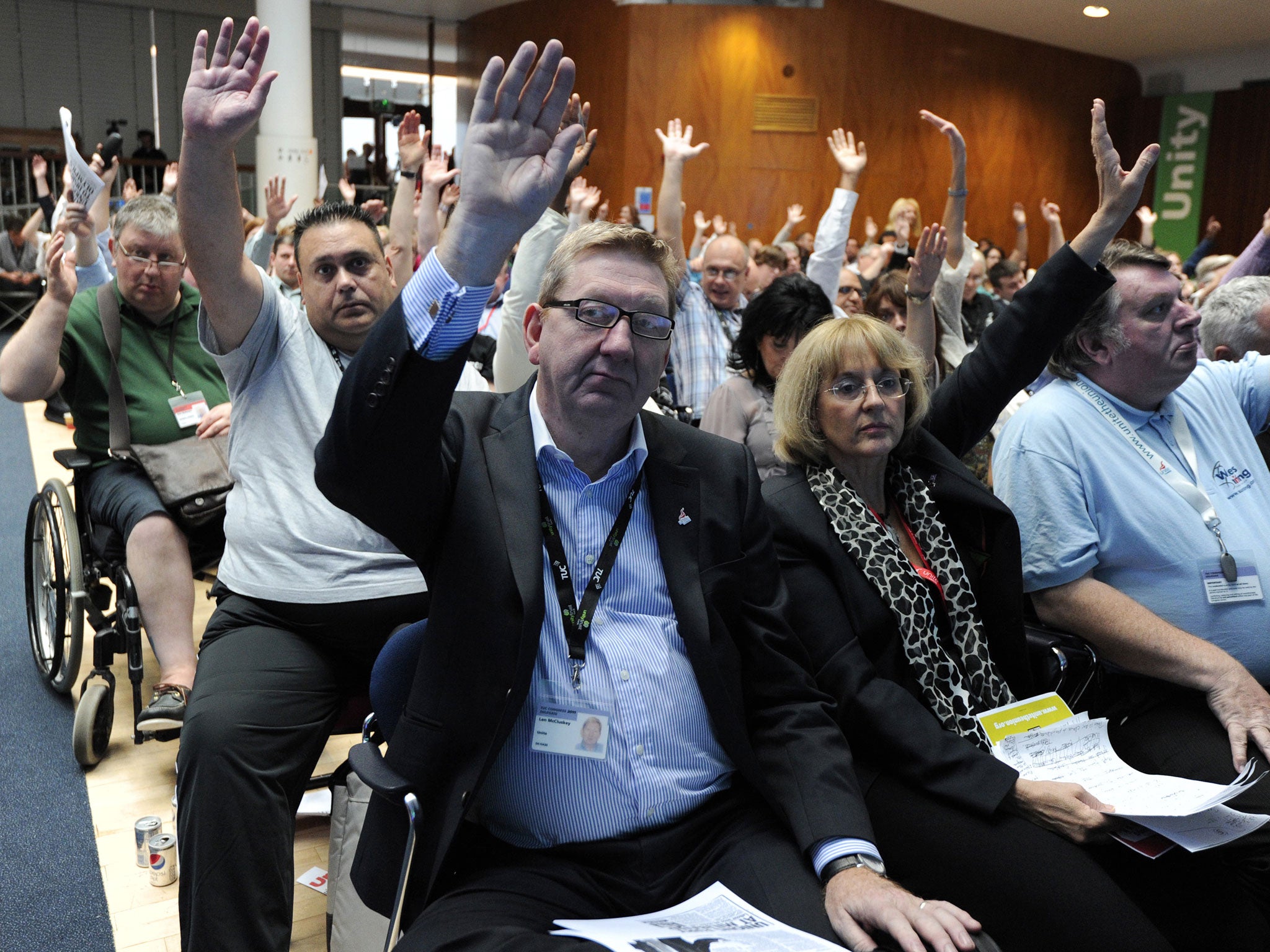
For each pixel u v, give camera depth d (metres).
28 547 3.20
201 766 1.73
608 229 1.38
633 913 1.35
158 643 2.66
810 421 1.88
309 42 10.54
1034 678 1.94
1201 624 2.01
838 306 5.19
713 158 11.72
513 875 1.34
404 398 1.17
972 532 1.90
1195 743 1.86
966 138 12.81
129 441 2.91
